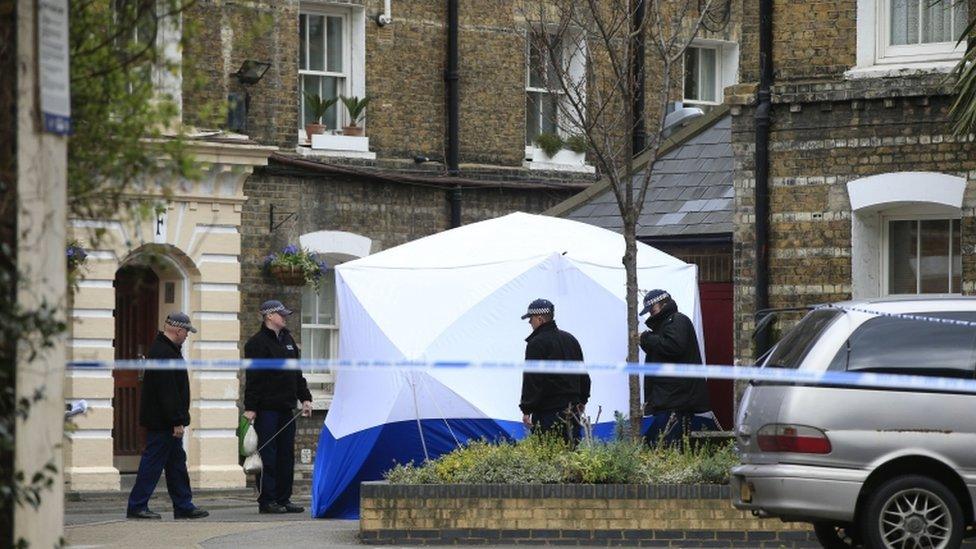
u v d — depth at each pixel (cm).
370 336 5612
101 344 7006
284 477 5712
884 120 5672
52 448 2436
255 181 7644
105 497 6838
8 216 2408
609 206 7388
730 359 6875
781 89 5812
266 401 5634
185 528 4984
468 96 8338
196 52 2728
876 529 3669
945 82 5431
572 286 5812
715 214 6944
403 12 8169
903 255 5797
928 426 3684
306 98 7938
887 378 3666
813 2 5788
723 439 5150
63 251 2447
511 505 4466
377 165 8044
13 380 2388
